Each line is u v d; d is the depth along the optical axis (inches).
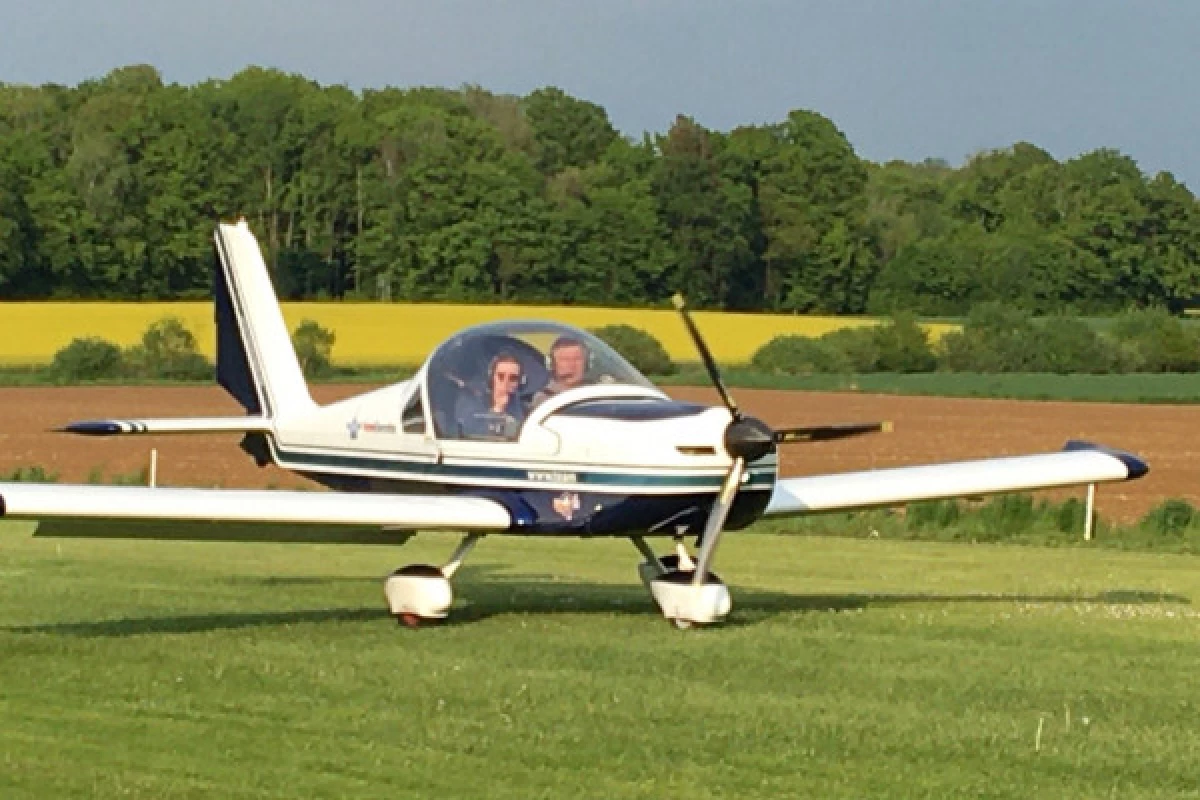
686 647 498.9
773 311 4057.6
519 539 903.1
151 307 3341.5
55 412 2036.2
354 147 4104.3
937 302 4151.1
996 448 1676.9
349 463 629.0
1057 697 429.4
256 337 692.1
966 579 720.3
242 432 677.9
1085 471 613.3
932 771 354.3
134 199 3912.4
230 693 427.5
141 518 503.2
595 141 5078.7
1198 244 4343.0
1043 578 725.3
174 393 2410.2
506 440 560.1
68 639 510.0
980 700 425.4
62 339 2994.6
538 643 506.3
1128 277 4281.5
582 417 548.4
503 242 3789.4
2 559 749.3
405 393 597.6
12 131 4249.5
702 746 373.1
